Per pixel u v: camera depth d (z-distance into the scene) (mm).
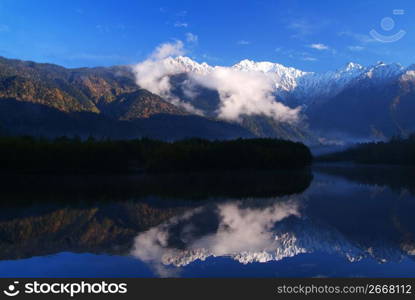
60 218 49500
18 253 31141
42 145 130750
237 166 173500
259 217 49844
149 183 106125
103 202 66062
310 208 58125
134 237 37562
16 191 83250
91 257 29688
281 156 188625
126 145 156875
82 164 136625
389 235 38031
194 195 77375
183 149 155375
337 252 30969
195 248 32594
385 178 132875
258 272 25750
